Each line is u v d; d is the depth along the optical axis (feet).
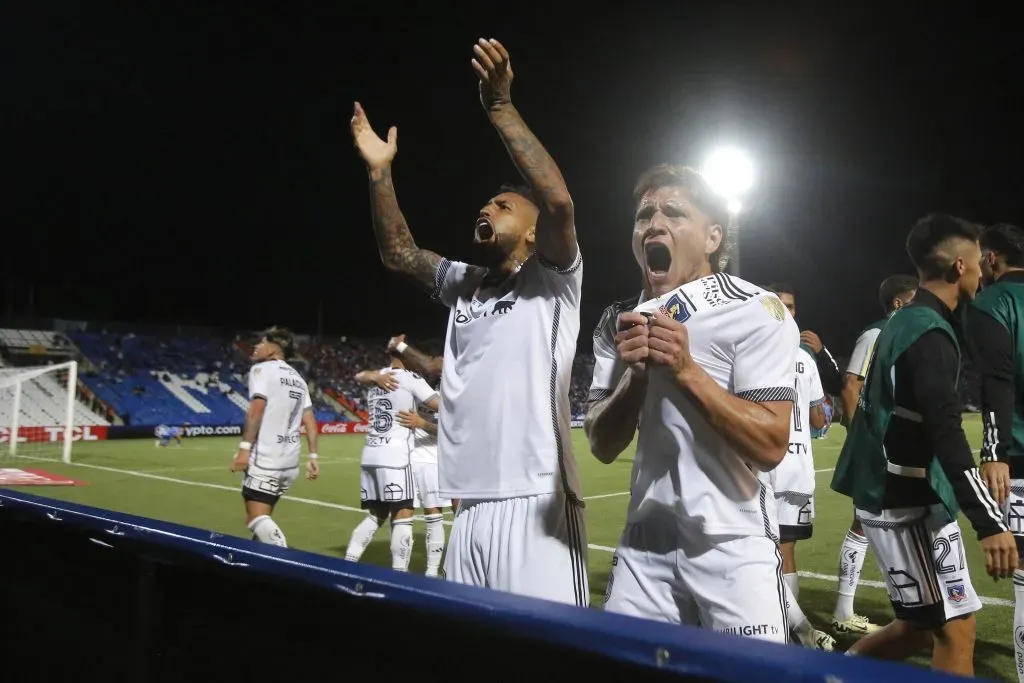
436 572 21.12
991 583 18.63
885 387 9.78
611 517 30.76
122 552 6.57
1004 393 10.25
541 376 8.33
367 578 4.62
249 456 18.92
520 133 7.86
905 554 9.60
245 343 124.26
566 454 8.39
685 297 6.89
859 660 3.08
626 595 6.96
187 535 5.99
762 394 6.35
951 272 9.81
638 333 6.10
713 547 6.50
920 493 9.50
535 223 9.04
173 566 6.15
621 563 7.14
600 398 7.68
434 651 4.46
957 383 9.29
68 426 55.98
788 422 6.36
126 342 110.73
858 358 15.65
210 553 5.66
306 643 5.21
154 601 6.34
